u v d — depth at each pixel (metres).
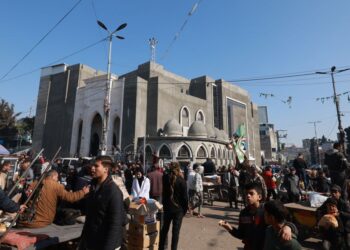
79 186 6.73
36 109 58.91
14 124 63.31
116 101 46.66
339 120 24.70
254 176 9.30
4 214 5.20
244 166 10.38
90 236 3.57
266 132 100.31
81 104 52.31
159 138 38.34
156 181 8.95
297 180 11.84
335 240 5.41
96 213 3.61
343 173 8.74
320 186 12.25
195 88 61.53
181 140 37.81
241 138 14.62
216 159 41.12
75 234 4.65
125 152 40.19
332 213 5.61
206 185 14.92
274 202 3.29
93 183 4.20
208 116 58.38
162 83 47.75
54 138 54.31
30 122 72.31
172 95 50.53
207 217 11.03
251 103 76.62
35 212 5.02
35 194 5.22
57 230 4.75
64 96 55.34
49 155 53.69
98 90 49.50
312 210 7.32
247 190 4.10
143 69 53.81
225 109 61.34
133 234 5.52
